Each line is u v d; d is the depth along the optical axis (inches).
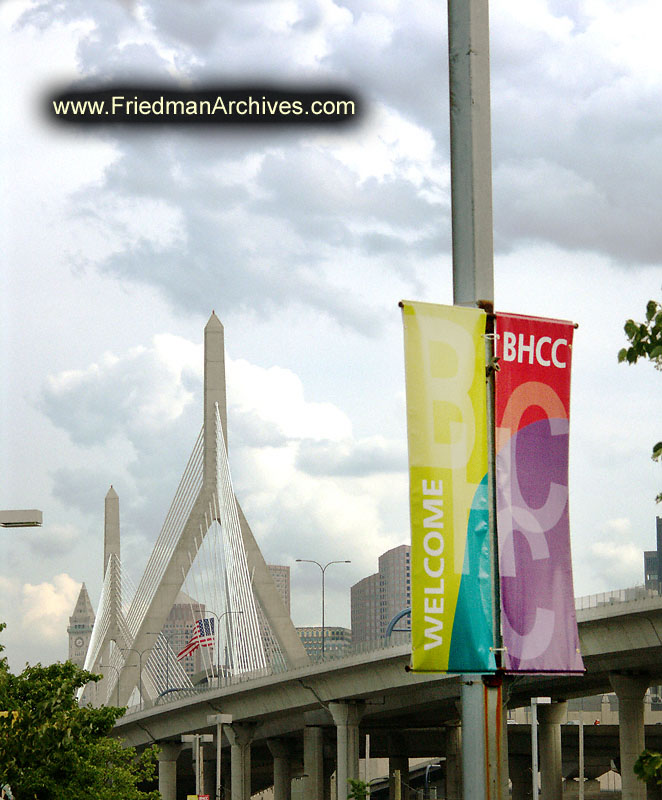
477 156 626.8
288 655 5162.4
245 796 5167.3
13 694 1871.3
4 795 1815.9
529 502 628.1
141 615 5831.7
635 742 3777.1
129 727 5900.6
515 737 6018.7
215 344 5541.3
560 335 644.1
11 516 1558.8
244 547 5295.3
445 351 618.2
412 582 601.0
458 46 633.6
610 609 3353.8
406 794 6195.9
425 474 609.9
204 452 5452.8
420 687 4126.5
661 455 637.9
